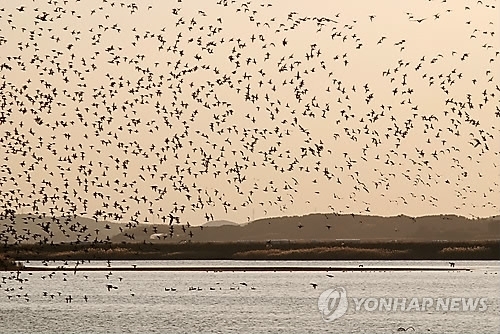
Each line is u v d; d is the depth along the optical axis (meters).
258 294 101.00
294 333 70.31
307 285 112.31
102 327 73.50
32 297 98.56
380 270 139.12
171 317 79.69
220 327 73.19
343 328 72.75
